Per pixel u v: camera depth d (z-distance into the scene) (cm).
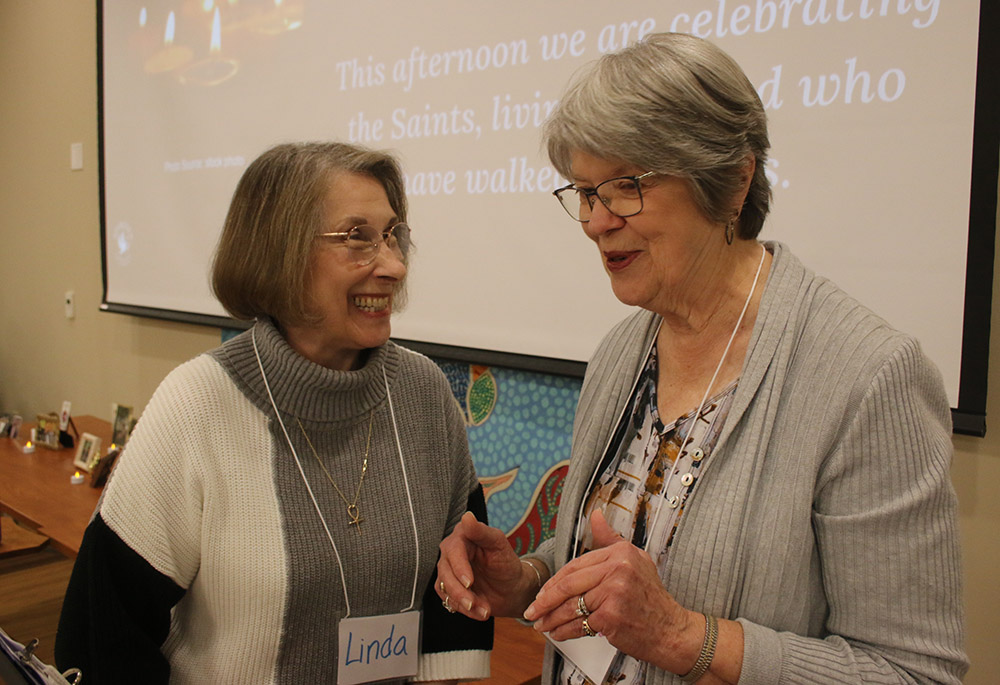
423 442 108
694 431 86
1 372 428
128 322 328
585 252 173
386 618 99
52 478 234
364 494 99
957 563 72
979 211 121
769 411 79
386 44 212
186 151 276
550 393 185
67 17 338
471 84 192
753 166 80
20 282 400
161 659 92
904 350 73
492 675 142
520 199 184
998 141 119
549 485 186
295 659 93
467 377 204
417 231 207
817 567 79
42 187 371
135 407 331
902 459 72
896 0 128
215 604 92
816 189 139
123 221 305
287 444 95
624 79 76
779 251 88
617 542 79
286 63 240
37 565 285
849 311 80
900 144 129
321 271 91
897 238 130
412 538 101
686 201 78
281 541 92
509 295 188
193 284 277
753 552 77
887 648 73
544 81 177
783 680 72
